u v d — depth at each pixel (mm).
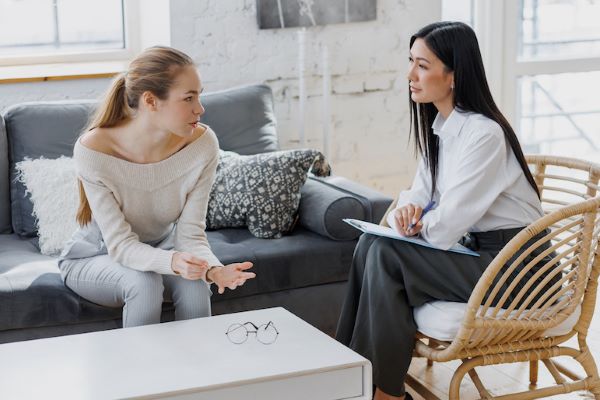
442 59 2377
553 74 4723
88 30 4070
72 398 1822
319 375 1978
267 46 3850
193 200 2512
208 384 1883
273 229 3002
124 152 2414
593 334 3197
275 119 3553
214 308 2791
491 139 2332
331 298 2967
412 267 2352
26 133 3123
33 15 3969
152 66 2303
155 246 2607
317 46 3939
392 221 2506
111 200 2410
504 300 2199
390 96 4117
